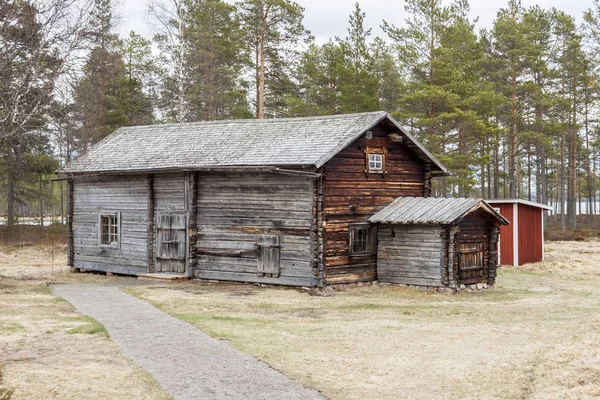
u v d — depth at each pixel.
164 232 24.78
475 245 22.47
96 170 25.78
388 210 23.08
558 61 52.81
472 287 22.09
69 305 17.62
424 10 42.47
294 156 21.55
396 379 10.77
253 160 22.14
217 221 23.53
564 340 13.36
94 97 29.34
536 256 31.59
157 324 14.99
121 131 29.39
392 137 23.53
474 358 12.12
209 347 12.72
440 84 41.34
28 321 15.09
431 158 24.66
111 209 26.38
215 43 42.09
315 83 49.12
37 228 43.69
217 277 23.50
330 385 10.36
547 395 9.56
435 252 21.47
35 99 20.36
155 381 10.30
